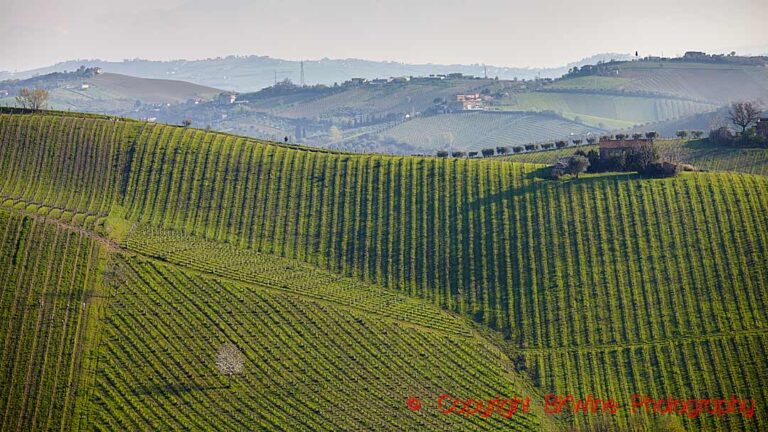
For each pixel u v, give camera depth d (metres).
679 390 125.31
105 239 154.50
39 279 141.38
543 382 129.50
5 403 120.00
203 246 160.88
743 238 152.25
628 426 119.19
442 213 169.62
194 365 127.06
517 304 146.25
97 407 119.00
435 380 128.25
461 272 155.12
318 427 117.69
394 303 148.00
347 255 161.88
